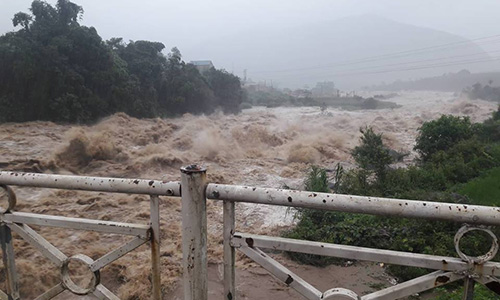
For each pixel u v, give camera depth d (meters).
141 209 9.66
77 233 7.54
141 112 28.88
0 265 4.92
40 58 23.44
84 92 25.09
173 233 7.67
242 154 19.28
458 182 9.57
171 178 14.54
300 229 6.75
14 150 16.45
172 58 35.94
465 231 1.33
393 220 6.56
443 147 12.95
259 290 4.94
